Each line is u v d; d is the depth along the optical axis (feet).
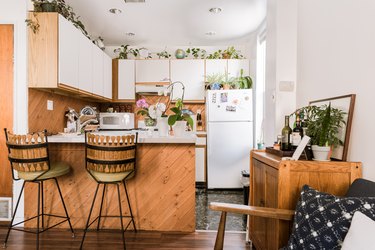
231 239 7.58
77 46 9.93
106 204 8.26
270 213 4.35
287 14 8.66
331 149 5.21
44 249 6.91
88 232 8.03
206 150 14.14
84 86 10.69
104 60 13.56
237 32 14.39
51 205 8.29
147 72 15.31
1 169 8.43
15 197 8.41
